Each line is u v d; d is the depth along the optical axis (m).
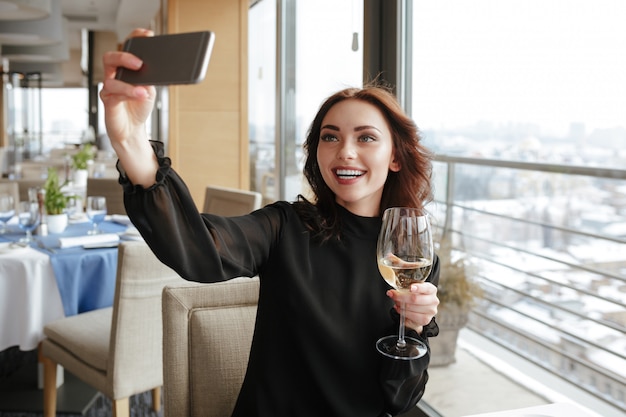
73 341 2.39
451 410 2.88
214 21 5.51
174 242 0.90
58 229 3.21
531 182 3.72
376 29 2.53
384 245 1.12
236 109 5.59
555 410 1.15
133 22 11.12
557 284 3.54
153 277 2.23
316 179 1.26
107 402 2.94
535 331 3.65
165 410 1.41
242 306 1.46
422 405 2.35
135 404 2.94
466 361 3.49
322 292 1.16
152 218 0.89
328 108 1.24
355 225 1.22
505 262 3.84
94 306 2.75
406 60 2.54
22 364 3.38
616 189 3.28
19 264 2.60
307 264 1.16
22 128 16.16
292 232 1.18
